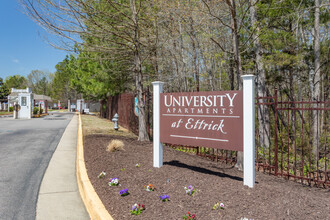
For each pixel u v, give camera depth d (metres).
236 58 5.79
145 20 7.94
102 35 7.56
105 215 2.77
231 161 6.36
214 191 3.42
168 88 13.72
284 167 7.16
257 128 6.68
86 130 10.72
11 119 21.22
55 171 5.26
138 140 8.33
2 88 51.75
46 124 15.93
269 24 10.89
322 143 8.70
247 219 2.55
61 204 3.59
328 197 4.29
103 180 3.96
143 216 2.71
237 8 7.04
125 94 12.35
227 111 4.03
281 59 10.54
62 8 6.16
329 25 12.69
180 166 4.95
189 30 9.30
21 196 3.86
